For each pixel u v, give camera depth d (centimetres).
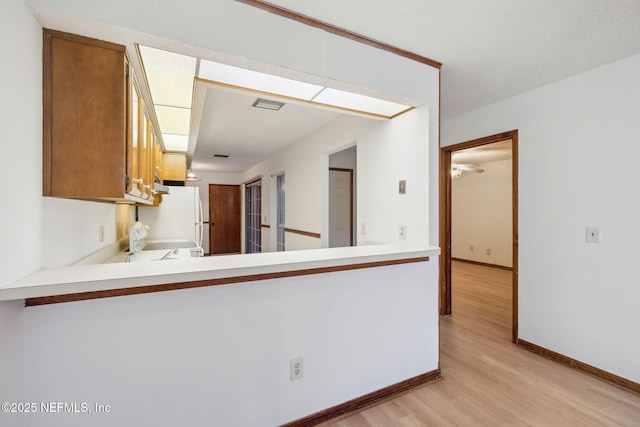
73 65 125
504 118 284
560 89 242
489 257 646
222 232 809
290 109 311
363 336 186
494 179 636
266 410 156
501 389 205
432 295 217
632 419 175
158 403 131
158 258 251
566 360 239
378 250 192
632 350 204
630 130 205
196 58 153
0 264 93
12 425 101
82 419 118
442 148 350
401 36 179
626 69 207
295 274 161
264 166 623
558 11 157
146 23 123
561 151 242
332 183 499
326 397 174
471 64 215
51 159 123
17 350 105
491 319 338
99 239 207
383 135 261
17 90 101
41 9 108
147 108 211
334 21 164
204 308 139
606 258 217
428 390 204
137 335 126
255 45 146
